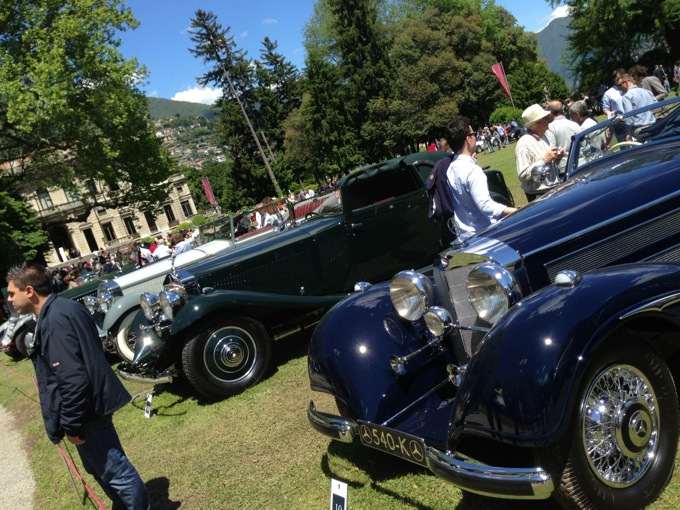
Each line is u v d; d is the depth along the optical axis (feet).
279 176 199.41
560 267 9.66
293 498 11.25
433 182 14.82
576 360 7.23
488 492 7.45
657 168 10.71
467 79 176.35
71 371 9.93
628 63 128.88
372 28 166.81
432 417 10.11
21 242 94.79
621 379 7.86
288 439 13.88
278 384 17.75
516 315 8.03
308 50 194.80
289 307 18.35
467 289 9.82
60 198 233.14
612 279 7.95
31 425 23.27
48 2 84.64
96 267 103.55
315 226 21.25
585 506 7.47
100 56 86.07
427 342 11.02
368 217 20.93
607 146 13.62
